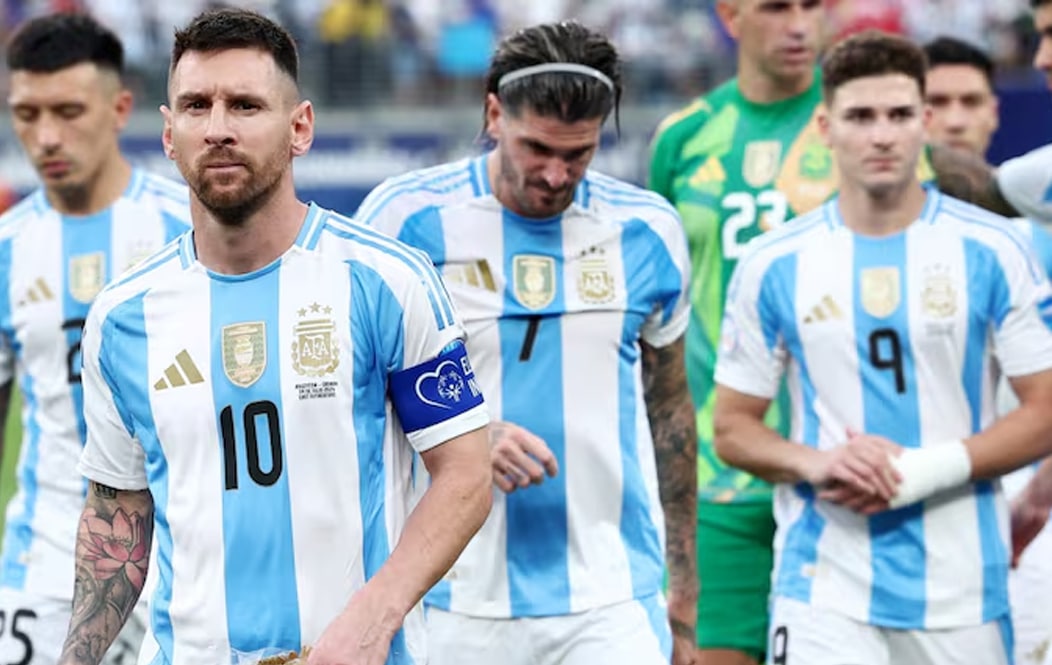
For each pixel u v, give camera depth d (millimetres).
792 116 24625
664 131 25469
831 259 20391
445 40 63375
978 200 21766
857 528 20125
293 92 13547
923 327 19953
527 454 17578
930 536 19984
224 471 13703
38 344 21281
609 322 18281
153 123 60719
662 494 19344
